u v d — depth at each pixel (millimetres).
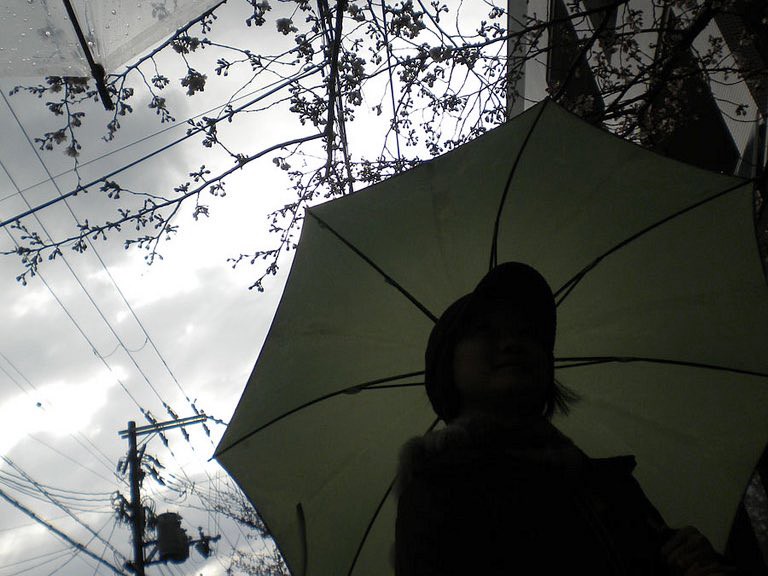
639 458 2139
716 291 2152
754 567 5324
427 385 1923
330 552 2082
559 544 1481
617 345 2227
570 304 2275
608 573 1473
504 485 1540
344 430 2199
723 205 2178
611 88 7352
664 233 2221
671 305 2189
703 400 2145
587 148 2283
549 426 1772
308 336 2227
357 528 2129
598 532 1520
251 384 2152
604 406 2209
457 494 1526
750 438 2062
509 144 2342
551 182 2297
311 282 2270
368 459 2193
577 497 1562
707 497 2049
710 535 2004
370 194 2373
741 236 2143
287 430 2162
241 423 2139
